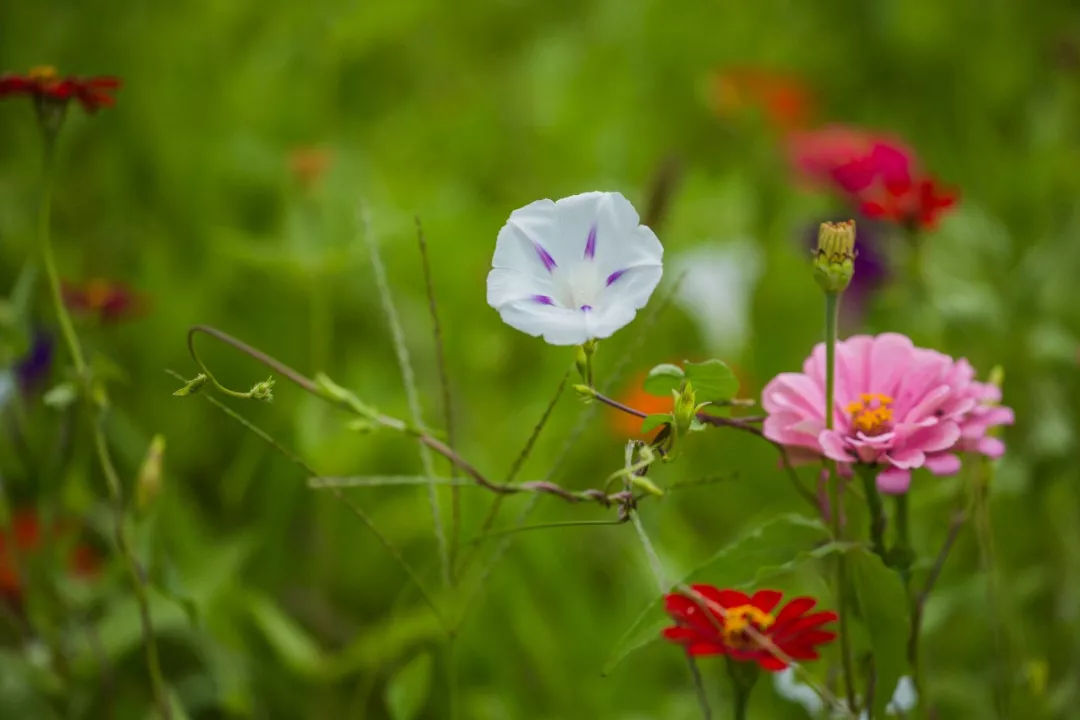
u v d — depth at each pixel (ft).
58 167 5.86
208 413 5.07
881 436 3.56
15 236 5.47
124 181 5.90
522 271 3.50
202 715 4.41
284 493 4.65
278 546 4.65
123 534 3.85
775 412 3.63
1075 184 6.02
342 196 5.58
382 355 5.24
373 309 5.35
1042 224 5.92
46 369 4.40
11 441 4.16
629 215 3.51
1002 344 4.56
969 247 4.91
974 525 3.92
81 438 4.52
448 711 4.35
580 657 4.41
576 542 4.64
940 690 4.16
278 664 4.47
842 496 3.72
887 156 4.66
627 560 4.50
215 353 5.13
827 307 3.54
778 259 5.87
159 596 4.20
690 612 3.55
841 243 3.52
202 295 5.24
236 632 4.40
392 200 5.57
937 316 4.60
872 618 3.60
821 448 3.57
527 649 4.35
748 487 4.75
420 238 3.72
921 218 4.24
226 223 5.67
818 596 4.25
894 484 3.55
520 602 4.37
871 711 3.64
